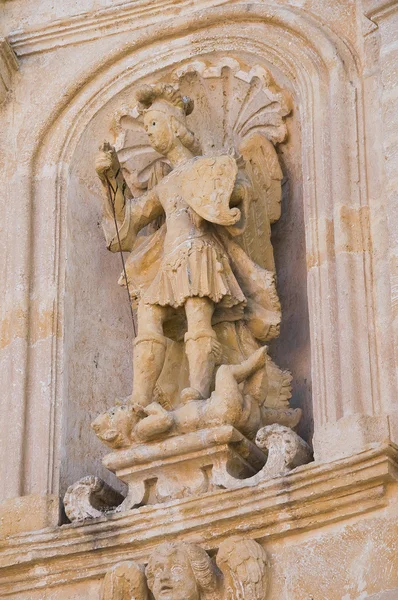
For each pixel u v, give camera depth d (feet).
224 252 54.75
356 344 51.19
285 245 57.82
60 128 59.93
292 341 56.65
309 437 54.08
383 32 54.90
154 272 56.24
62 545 51.60
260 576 48.42
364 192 53.42
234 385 51.29
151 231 58.34
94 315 58.03
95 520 51.37
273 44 57.72
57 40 61.57
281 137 57.82
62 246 58.08
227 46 58.70
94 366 57.26
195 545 49.60
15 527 53.42
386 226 52.44
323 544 48.37
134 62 60.13
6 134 60.64
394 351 50.47
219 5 59.67
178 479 51.52
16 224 58.49
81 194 59.62
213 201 53.98
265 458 52.08
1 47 60.70
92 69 60.18
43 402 55.57
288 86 57.41
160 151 56.65
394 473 47.62
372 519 47.91
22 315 56.90
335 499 48.21
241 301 53.98
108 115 60.23
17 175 59.47
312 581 48.08
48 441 54.85
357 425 49.49
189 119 59.82
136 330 58.70
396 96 53.57
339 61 55.67
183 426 51.19
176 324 55.26
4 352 56.80
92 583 51.65
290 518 48.78
